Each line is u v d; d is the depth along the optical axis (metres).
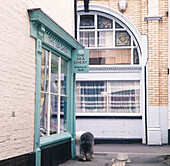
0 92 5.88
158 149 13.34
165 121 14.98
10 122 6.23
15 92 6.48
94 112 15.86
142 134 15.15
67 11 10.90
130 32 15.66
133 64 15.67
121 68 15.55
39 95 7.65
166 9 15.17
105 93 15.91
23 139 6.82
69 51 10.29
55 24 8.29
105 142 15.38
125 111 15.74
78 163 9.60
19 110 6.64
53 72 9.04
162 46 15.16
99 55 15.98
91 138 10.37
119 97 15.82
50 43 8.48
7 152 6.09
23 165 6.72
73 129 10.74
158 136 14.74
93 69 15.70
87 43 16.16
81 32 16.22
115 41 15.93
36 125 7.42
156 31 15.15
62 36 9.09
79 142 10.58
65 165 9.19
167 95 15.02
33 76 7.38
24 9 6.99
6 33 6.14
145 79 15.21
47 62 8.52
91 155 10.28
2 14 6.01
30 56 7.25
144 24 15.34
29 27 7.23
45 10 8.69
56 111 9.28
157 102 14.95
